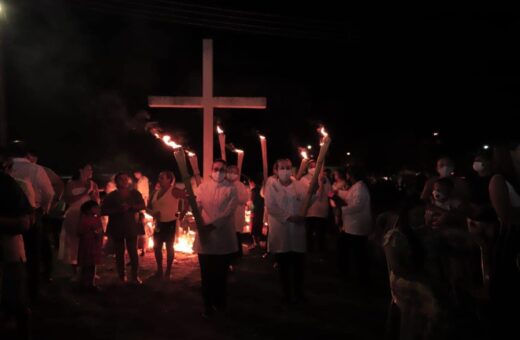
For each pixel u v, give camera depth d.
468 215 5.93
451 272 4.44
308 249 12.04
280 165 7.34
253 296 7.98
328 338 6.08
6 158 5.93
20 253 5.23
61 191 7.91
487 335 4.45
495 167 5.36
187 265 10.52
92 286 8.16
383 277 9.38
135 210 8.78
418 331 4.36
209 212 7.00
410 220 4.51
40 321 6.67
